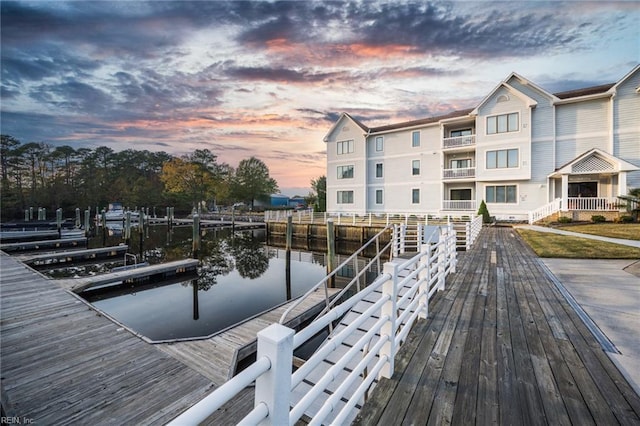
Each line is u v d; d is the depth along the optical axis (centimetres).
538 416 193
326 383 161
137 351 438
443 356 277
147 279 1089
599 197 1576
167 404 323
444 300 452
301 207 5172
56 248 1786
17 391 338
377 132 2353
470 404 206
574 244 949
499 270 660
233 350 459
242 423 101
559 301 446
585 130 1648
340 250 1897
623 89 1555
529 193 1777
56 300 667
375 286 221
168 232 2894
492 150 1861
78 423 291
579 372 248
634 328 343
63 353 427
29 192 3781
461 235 1198
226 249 1978
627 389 223
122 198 4441
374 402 209
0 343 456
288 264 1341
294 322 615
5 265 1075
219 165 5025
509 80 1817
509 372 248
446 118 2153
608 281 558
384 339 238
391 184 2328
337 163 2553
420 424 186
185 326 725
